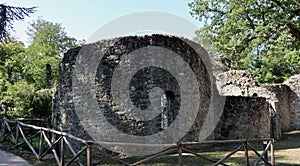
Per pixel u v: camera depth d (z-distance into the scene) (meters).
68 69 9.50
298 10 11.36
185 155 7.86
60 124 9.64
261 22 11.98
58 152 7.81
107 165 6.71
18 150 7.66
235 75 14.58
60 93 9.79
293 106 15.81
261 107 11.62
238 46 12.03
